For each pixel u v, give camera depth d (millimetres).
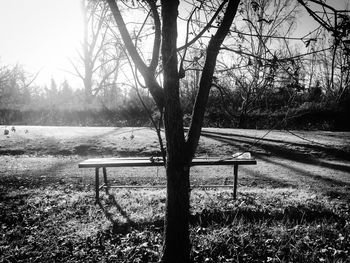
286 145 13789
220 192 7395
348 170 10594
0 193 7496
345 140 15195
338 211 6152
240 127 20906
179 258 3785
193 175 9602
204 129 18297
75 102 27844
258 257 4613
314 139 15273
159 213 5934
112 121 24609
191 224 5609
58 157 12391
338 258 4473
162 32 3334
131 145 13586
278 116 21688
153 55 3521
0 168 10164
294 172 10125
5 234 5359
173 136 3615
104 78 25594
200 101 3658
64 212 6246
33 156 12578
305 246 4809
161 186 7508
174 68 3434
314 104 23125
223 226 5422
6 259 4609
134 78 3254
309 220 5840
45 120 24891
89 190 7973
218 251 4703
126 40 3396
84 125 24281
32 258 4633
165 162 3789
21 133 15906
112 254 4668
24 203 6816
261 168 10609
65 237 5188
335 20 2678
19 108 26188
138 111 25438
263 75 3080
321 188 8312
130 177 9281
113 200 6867
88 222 5785
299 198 6938
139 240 5055
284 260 4523
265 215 5871
